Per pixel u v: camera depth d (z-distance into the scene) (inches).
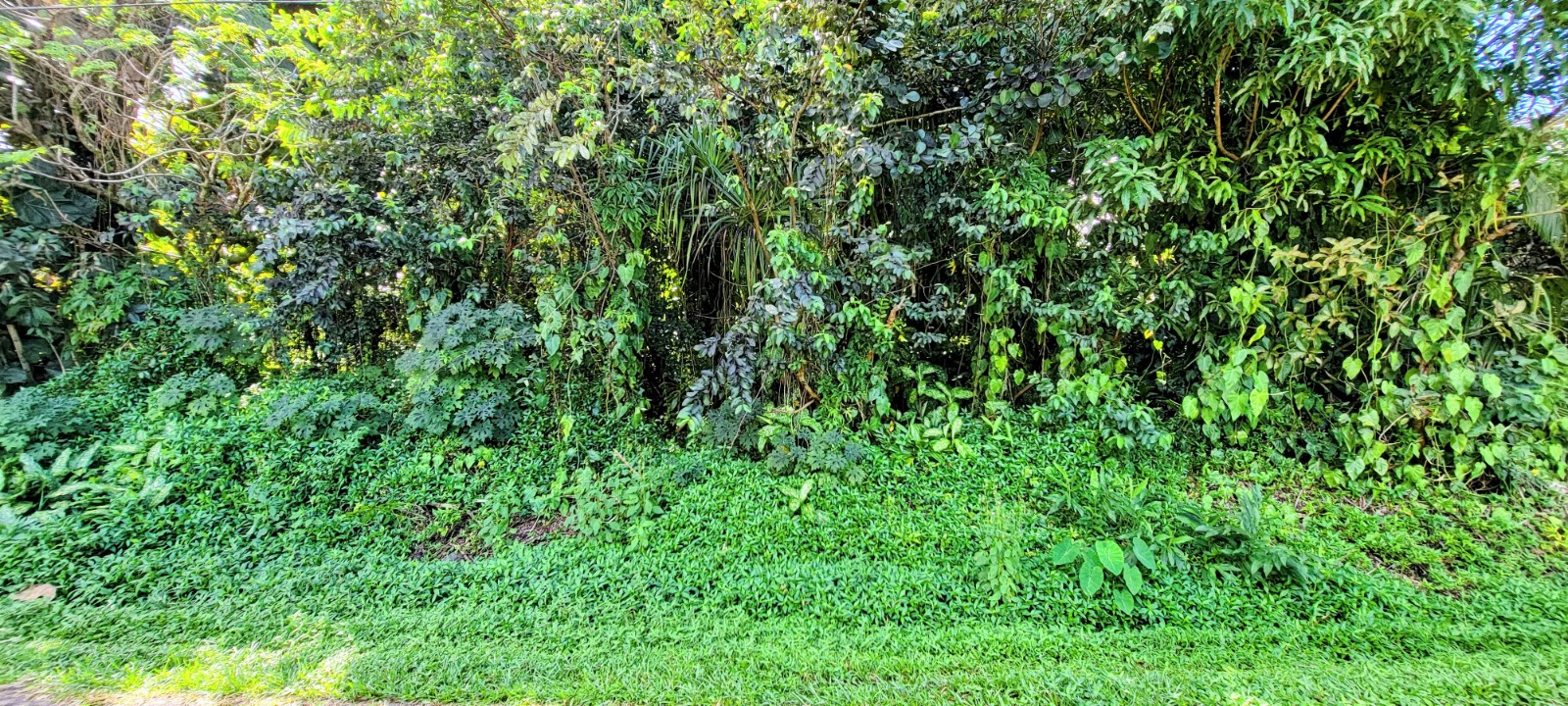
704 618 100.6
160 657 86.1
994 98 121.2
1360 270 124.0
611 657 87.0
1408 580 111.1
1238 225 130.3
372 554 118.2
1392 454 136.3
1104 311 132.8
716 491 129.4
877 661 85.5
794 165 124.3
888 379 150.3
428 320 145.6
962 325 151.8
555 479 139.3
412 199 150.7
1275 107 125.5
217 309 163.5
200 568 110.9
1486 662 86.4
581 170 130.9
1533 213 118.4
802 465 132.7
